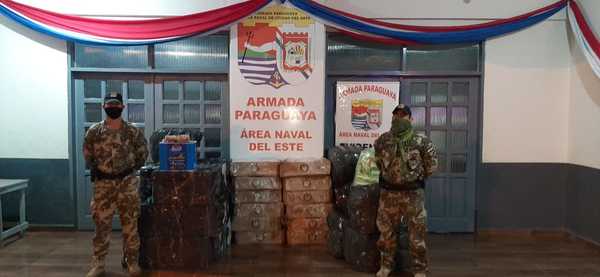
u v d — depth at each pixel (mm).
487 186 4883
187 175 3709
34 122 4805
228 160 4812
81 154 4891
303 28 4672
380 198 3521
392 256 3576
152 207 3729
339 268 3832
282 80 4695
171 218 3732
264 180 4438
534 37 4766
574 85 4707
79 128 4867
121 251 4238
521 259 4117
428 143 3402
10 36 4715
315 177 4445
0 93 4781
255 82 4695
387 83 4824
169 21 4586
